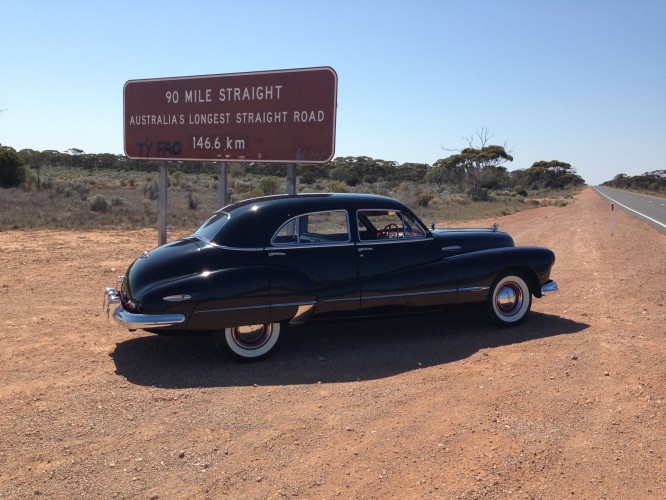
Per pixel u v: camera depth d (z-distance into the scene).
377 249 6.98
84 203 29.52
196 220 24.64
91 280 11.21
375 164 106.31
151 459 4.27
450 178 83.19
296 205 6.87
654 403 5.23
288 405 5.27
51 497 3.76
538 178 138.75
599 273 12.10
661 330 7.56
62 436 4.62
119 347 7.04
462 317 8.45
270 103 10.98
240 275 6.28
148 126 12.23
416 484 3.93
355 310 6.88
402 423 4.86
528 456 4.31
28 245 16.23
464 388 5.63
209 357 6.71
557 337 7.29
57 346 7.02
